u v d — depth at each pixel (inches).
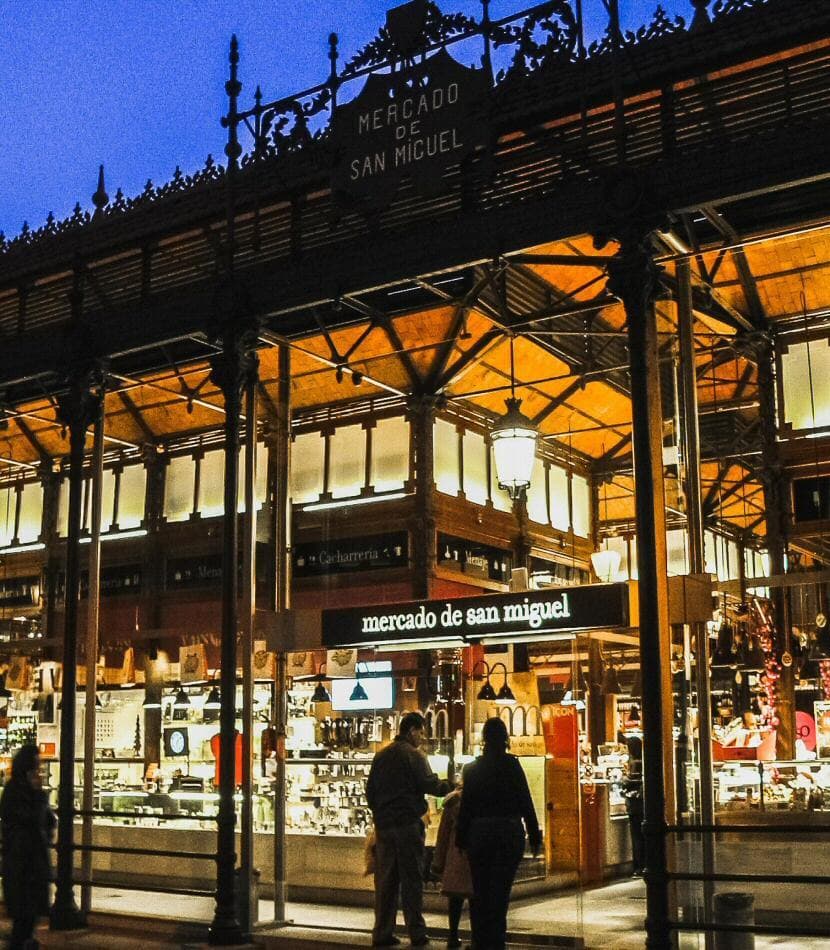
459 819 389.4
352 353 605.0
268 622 538.0
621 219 413.7
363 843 558.6
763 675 588.7
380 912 455.2
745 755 571.8
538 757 546.3
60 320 608.4
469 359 657.0
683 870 406.0
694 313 553.6
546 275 591.8
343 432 716.0
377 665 613.6
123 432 789.9
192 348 596.1
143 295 566.9
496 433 519.8
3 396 668.7
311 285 488.4
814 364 579.2
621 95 421.7
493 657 552.7
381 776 460.1
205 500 759.7
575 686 538.3
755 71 410.0
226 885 461.4
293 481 729.0
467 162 466.3
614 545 797.2
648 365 423.8
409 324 635.5
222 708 473.1
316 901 564.4
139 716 740.7
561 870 546.6
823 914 421.7
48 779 723.4
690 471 432.8
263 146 519.2
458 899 450.0
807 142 387.9
